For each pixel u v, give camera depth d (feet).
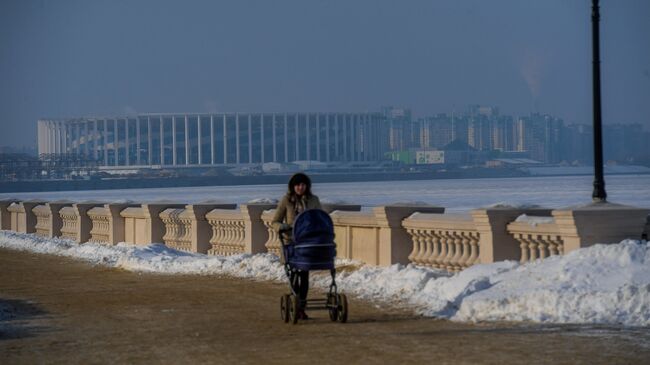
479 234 89.66
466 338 60.54
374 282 89.86
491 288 72.90
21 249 179.32
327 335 64.34
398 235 101.96
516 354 54.65
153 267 124.06
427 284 81.97
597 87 83.61
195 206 143.54
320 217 70.64
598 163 83.66
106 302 89.04
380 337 62.49
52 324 74.95
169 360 57.31
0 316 80.84
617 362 51.62
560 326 63.10
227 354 58.59
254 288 96.02
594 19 84.94
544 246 83.35
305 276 71.92
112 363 57.11
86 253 156.87
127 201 177.47
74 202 205.57
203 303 85.25
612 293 65.72
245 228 131.75
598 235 77.61
